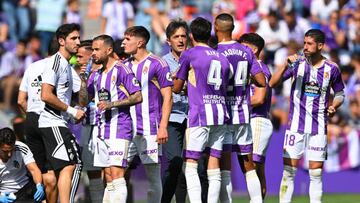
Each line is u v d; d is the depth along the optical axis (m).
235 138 29.67
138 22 53.22
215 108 28.58
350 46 55.34
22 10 55.12
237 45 29.48
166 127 29.22
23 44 53.28
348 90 51.00
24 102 31.19
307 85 31.70
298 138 31.89
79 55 31.22
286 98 48.38
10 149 29.38
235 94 29.30
